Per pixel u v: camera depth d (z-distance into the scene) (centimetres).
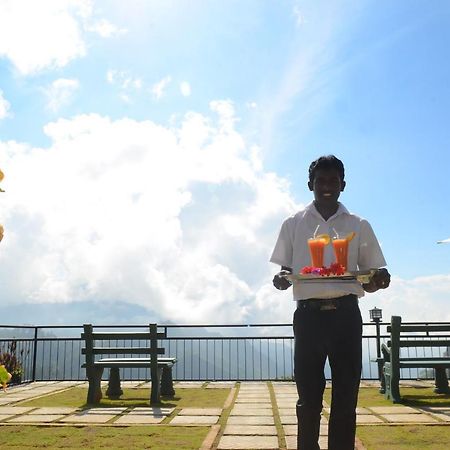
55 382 1001
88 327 697
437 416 569
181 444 443
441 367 673
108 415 598
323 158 323
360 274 288
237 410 634
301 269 319
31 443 449
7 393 826
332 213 325
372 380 999
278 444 445
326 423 525
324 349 301
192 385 940
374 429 491
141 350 692
